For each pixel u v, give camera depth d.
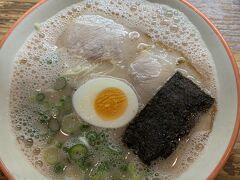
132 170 0.16
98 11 0.19
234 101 0.16
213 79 0.17
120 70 0.18
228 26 0.20
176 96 0.17
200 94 0.17
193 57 0.18
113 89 0.17
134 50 0.18
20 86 0.18
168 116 0.16
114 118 0.17
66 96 0.18
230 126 0.16
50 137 0.17
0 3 0.20
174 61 0.18
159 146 0.16
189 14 0.18
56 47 0.19
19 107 0.18
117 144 0.17
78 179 0.16
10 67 0.18
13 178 0.16
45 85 0.18
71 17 0.19
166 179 0.16
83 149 0.17
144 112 0.17
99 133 0.17
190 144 0.17
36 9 0.19
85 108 0.17
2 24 0.20
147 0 0.19
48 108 0.18
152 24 0.19
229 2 0.20
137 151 0.17
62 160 0.17
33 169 0.17
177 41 0.18
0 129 0.17
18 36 0.18
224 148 0.16
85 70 0.18
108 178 0.16
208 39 0.18
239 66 0.19
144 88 0.17
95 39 0.18
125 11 0.19
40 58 0.18
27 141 0.17
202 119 0.17
